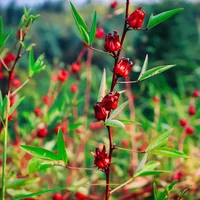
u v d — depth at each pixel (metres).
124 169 2.59
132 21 1.19
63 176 2.38
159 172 1.29
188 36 8.74
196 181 2.01
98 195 2.35
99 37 2.35
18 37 1.63
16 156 1.93
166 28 8.47
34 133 2.03
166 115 2.45
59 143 1.26
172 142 2.42
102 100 1.18
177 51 8.23
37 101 2.65
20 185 1.63
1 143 2.17
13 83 2.24
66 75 2.34
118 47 1.19
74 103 2.03
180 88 3.09
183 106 2.62
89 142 2.58
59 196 1.94
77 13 1.22
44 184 2.28
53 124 2.18
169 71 6.79
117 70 1.20
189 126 2.27
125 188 2.01
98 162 1.23
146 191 1.98
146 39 3.15
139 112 2.67
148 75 1.22
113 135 2.76
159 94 2.77
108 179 1.25
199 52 8.41
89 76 2.53
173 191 1.94
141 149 2.46
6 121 1.31
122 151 2.61
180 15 8.94
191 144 2.44
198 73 3.32
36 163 1.47
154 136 2.43
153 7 8.90
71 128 1.79
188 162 2.21
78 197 1.97
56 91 2.28
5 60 2.05
